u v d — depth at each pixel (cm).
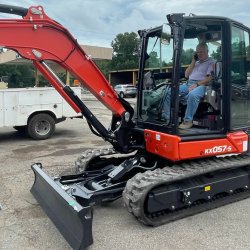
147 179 330
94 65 366
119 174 381
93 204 336
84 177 416
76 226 290
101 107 1769
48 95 840
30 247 301
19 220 358
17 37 318
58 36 340
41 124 852
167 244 303
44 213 378
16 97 796
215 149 367
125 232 328
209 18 345
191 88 390
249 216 364
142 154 406
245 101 402
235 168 418
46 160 621
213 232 325
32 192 411
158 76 382
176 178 336
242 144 395
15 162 609
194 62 396
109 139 397
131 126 401
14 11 317
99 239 314
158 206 335
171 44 354
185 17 329
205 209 374
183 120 389
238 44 385
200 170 356
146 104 398
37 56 330
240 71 390
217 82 387
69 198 302
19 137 887
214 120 379
